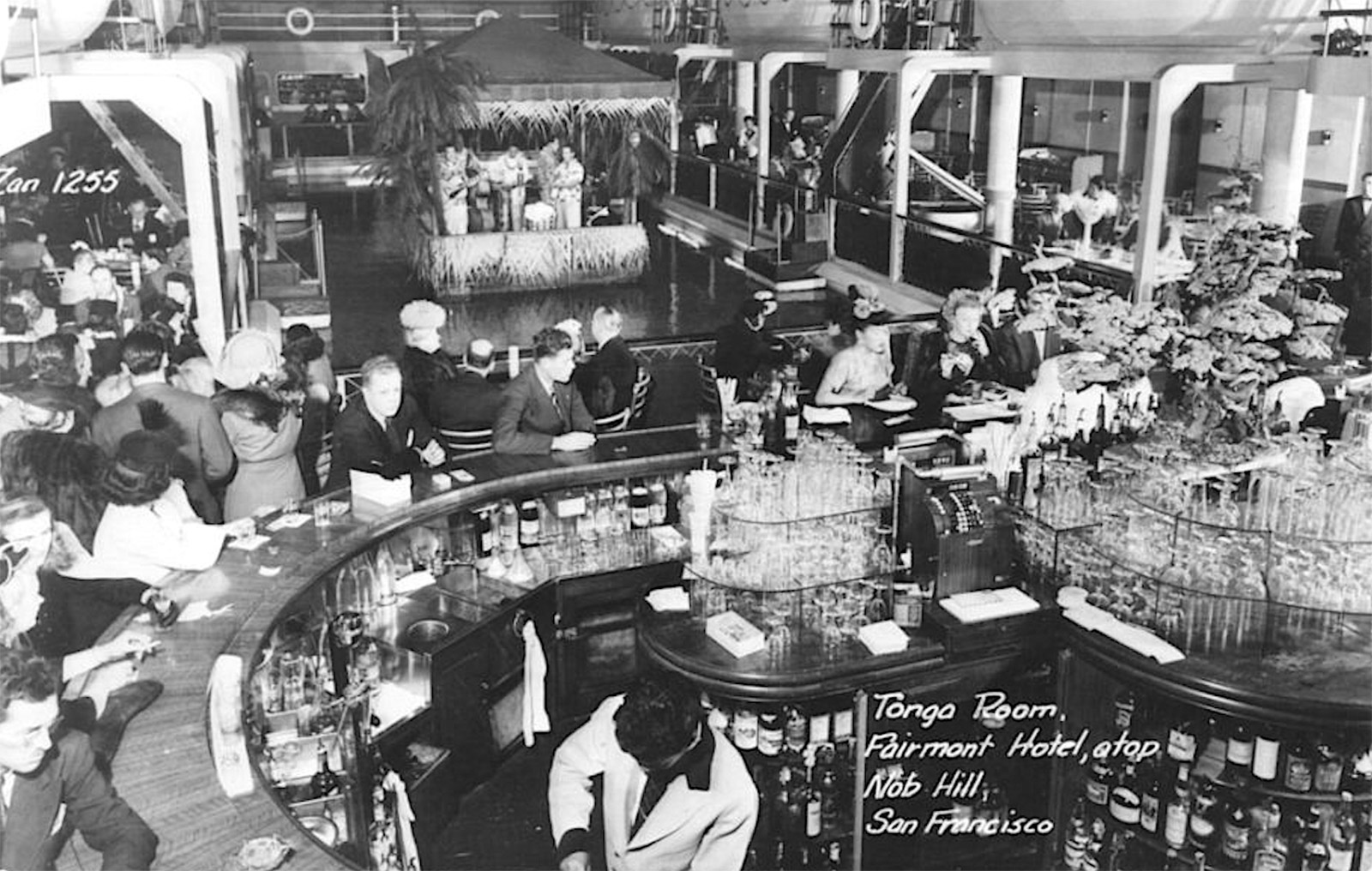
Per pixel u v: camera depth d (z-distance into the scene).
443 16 6.69
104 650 4.34
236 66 6.10
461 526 5.96
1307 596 5.30
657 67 7.09
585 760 5.05
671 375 6.58
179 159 6.00
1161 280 6.20
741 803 4.98
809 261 6.98
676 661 5.06
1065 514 5.71
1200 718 5.12
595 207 6.73
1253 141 6.09
